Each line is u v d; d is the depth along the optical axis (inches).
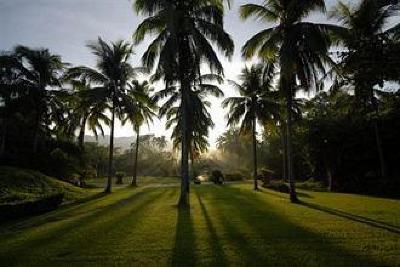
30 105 1176.2
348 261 283.6
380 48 461.4
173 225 462.0
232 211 593.6
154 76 787.4
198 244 351.9
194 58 754.2
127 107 1190.3
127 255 318.3
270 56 846.5
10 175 910.4
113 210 650.2
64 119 1305.4
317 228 422.6
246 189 1247.5
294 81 828.6
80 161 1448.1
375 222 467.5
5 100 1179.3
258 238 370.9
